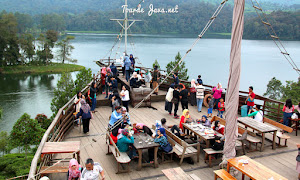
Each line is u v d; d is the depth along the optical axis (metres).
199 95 12.70
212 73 83.69
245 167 6.45
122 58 17.70
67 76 29.06
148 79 15.10
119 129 7.95
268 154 8.76
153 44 155.62
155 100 14.66
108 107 13.52
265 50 152.25
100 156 8.49
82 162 8.07
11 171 23.27
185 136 9.39
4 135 28.12
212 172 7.65
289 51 131.62
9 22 92.19
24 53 92.12
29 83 70.88
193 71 86.19
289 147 9.33
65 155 8.48
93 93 12.34
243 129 8.77
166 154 8.64
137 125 8.91
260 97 12.09
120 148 7.82
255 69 95.19
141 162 7.92
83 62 101.19
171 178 6.39
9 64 89.62
